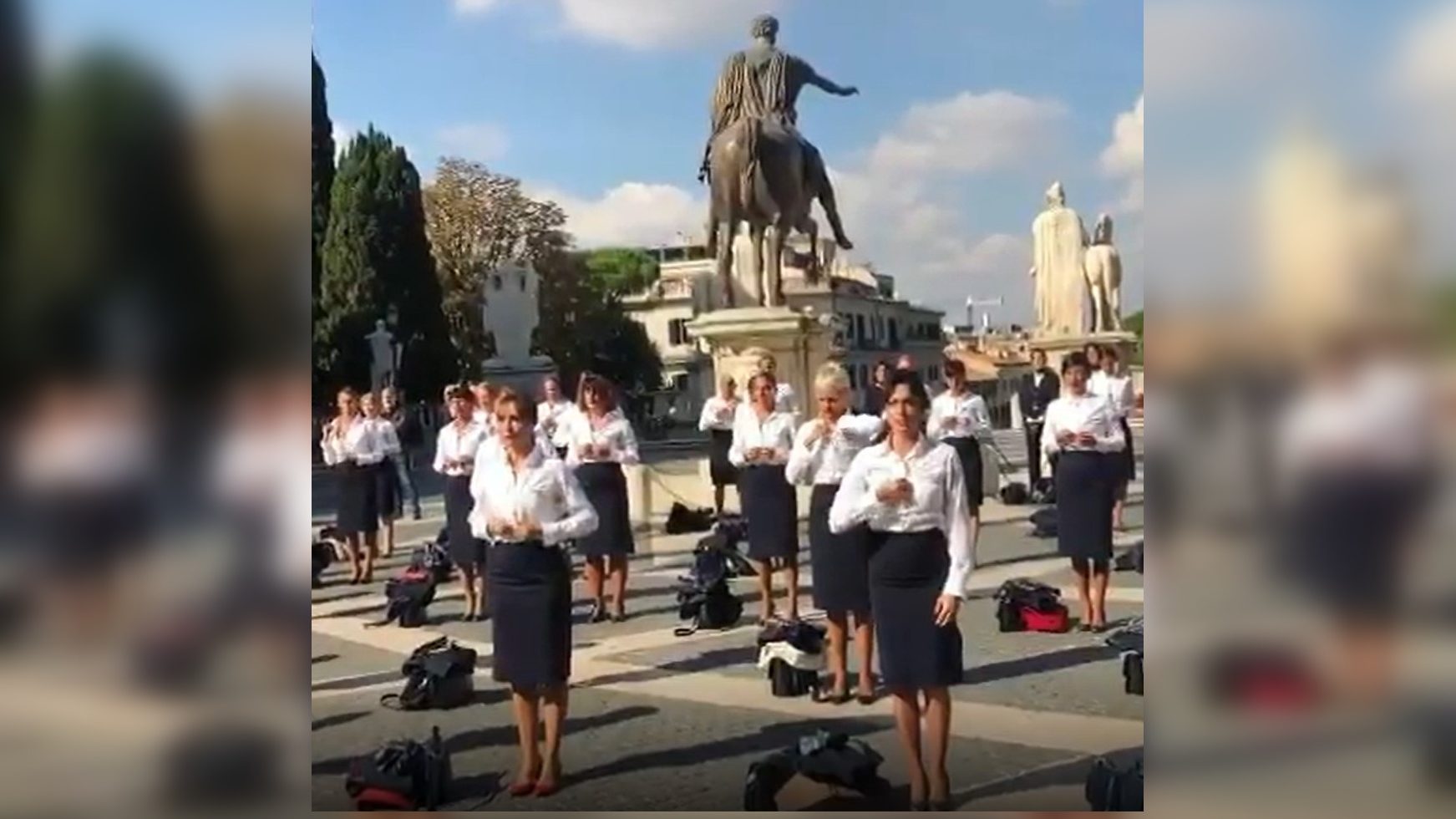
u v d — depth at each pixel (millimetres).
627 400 62000
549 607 5926
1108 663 8203
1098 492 9312
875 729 6934
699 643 9648
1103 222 28562
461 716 7617
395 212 53750
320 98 52656
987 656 8602
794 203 18703
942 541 5492
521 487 5863
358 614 11922
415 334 54531
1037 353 28047
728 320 18219
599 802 5750
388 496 15727
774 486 10055
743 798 5633
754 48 19188
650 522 17953
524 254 66625
